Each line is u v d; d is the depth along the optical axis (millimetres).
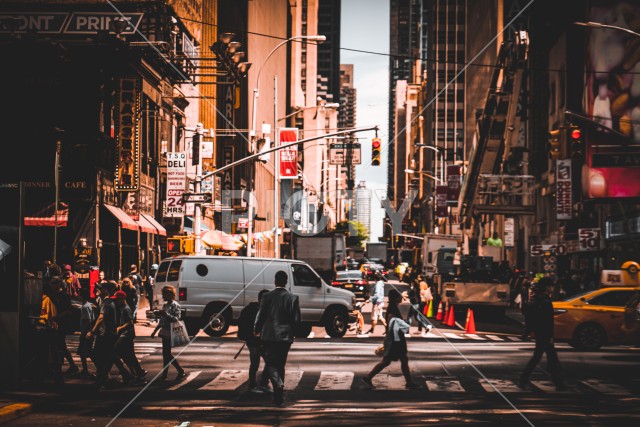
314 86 184500
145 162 40188
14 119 33750
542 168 59281
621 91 44688
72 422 11953
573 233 48562
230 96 62531
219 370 18250
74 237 32969
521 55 60781
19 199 14773
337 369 18453
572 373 18125
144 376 16219
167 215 37125
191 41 49344
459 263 45781
